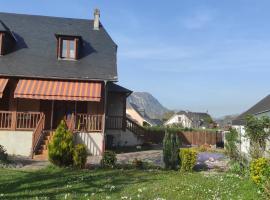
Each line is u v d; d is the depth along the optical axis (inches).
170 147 896.3
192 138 2143.2
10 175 676.1
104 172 745.0
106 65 1211.2
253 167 604.4
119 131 1406.3
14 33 1288.1
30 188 562.6
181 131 2148.1
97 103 1221.1
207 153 1366.9
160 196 522.6
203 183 646.5
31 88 1097.4
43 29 1339.8
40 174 696.4
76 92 1100.5
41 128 1074.1
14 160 903.1
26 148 1075.3
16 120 1085.1
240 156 854.5
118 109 1440.7
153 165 904.9
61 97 1083.9
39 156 1010.7
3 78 1124.5
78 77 1137.4
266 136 796.6
